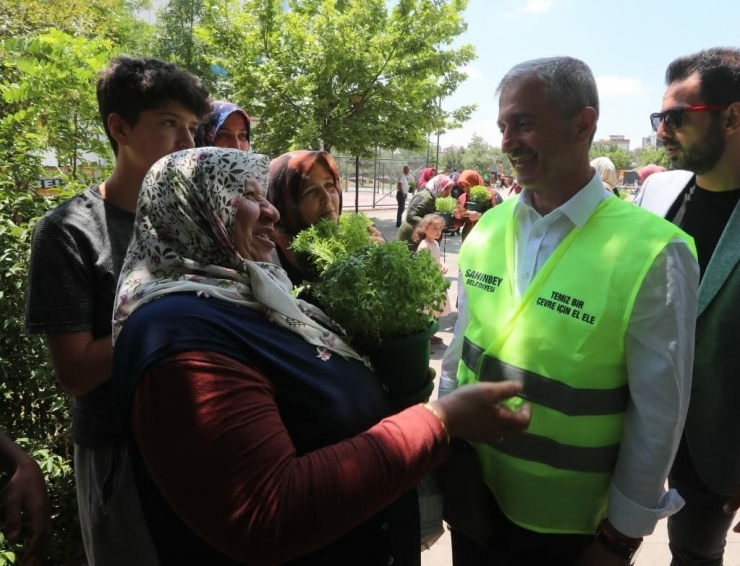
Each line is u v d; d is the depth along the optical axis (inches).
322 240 67.2
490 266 66.9
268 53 399.5
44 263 64.4
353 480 39.6
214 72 537.0
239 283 46.8
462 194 269.4
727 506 74.5
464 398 46.2
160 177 47.3
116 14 329.7
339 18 392.8
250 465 37.7
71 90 119.7
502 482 63.5
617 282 55.2
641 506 57.0
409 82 421.4
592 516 61.7
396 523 51.3
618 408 58.5
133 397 39.4
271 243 53.0
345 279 54.1
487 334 64.4
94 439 67.3
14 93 116.8
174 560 44.7
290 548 38.3
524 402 59.2
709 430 74.9
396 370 55.6
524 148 58.5
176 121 70.8
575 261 58.1
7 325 91.2
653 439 55.2
